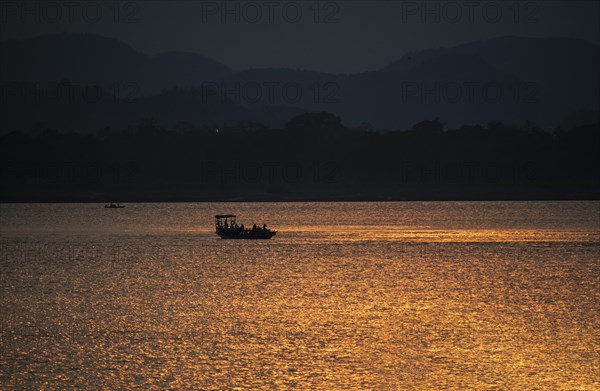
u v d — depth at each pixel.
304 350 184.50
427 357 178.38
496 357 177.88
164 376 166.50
